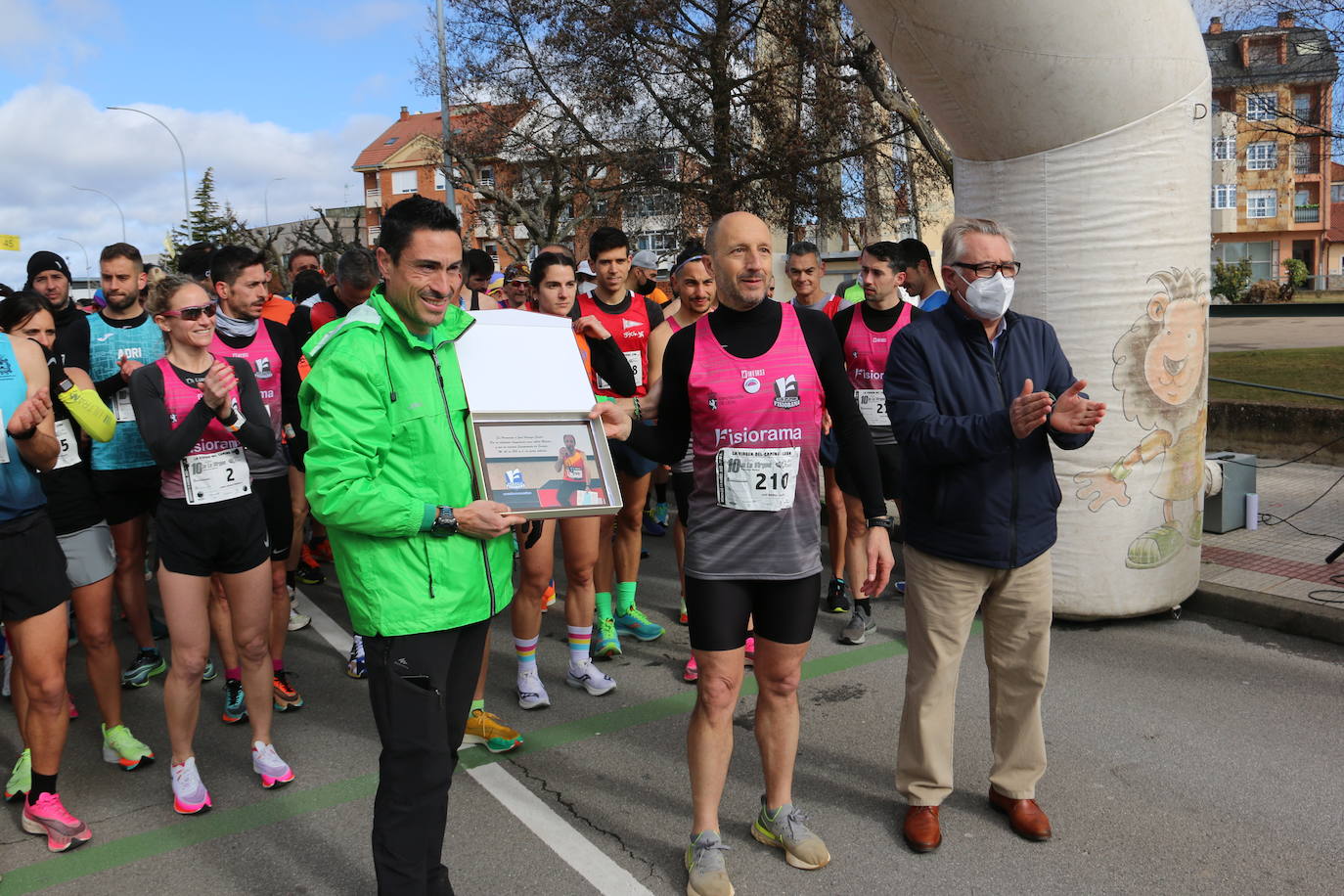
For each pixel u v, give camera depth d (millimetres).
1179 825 3244
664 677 4848
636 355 5266
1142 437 4926
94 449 4621
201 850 3279
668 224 20203
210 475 3469
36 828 3381
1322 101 14117
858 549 5184
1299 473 8945
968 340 3066
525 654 4434
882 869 3035
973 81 4598
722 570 2885
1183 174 4762
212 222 37000
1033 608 3072
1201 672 4574
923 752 3143
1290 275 44219
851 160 18719
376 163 60250
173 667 3502
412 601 2404
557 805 3527
